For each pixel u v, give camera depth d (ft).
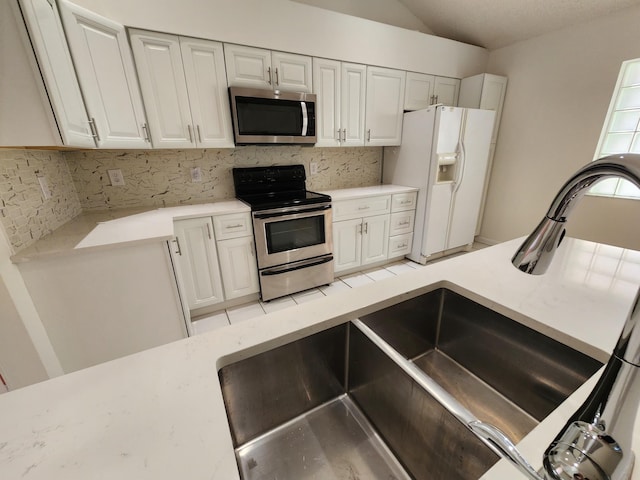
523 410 2.67
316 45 7.64
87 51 4.96
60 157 6.27
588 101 8.83
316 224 8.24
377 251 9.86
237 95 6.89
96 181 7.06
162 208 7.36
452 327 3.23
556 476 1.13
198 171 8.16
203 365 2.01
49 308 4.56
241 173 8.48
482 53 10.75
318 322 2.49
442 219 10.17
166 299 5.43
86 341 4.96
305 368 2.58
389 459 2.39
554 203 1.34
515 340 2.64
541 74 9.74
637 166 0.91
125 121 5.83
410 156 10.05
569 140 9.42
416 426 2.15
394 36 8.70
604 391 1.12
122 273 4.95
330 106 8.38
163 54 6.15
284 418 2.60
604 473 1.07
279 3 6.93
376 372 2.45
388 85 9.17
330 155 10.11
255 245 7.53
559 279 3.16
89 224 5.89
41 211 5.12
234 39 6.65
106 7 5.38
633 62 8.04
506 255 3.91
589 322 2.39
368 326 2.83
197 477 1.32
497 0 8.54
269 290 7.97
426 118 9.23
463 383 3.01
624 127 8.49
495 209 11.84
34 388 1.83
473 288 2.98
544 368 2.46
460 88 10.76
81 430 1.55
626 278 3.19
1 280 3.97
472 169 10.17
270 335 2.32
